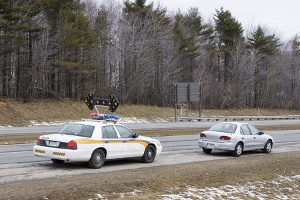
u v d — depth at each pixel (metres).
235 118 54.09
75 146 11.66
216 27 73.25
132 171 11.81
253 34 77.56
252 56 72.94
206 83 65.44
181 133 29.25
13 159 14.12
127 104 52.47
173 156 16.39
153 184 9.91
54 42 45.28
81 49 46.88
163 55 58.03
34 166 12.49
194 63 67.25
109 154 12.69
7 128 30.52
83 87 50.06
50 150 11.77
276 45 78.94
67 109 42.69
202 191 9.86
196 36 67.56
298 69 85.75
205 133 17.34
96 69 48.22
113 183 9.59
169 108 57.22
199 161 15.07
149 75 55.00
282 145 22.89
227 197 9.75
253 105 82.44
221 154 17.55
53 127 32.94
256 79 77.00
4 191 8.35
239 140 16.92
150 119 47.88
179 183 10.37
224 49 71.12
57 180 9.89
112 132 12.94
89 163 12.23
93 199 8.11
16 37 36.50
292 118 65.38
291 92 85.81
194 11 72.94
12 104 38.72
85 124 12.63
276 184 11.72
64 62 42.66
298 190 11.63
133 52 52.75
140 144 13.78
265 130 35.78
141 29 55.09
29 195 7.99
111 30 55.28
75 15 44.38
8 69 45.59
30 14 39.97
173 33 60.66
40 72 44.72
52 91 45.59
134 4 59.50
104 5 57.59
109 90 52.19
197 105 63.38
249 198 10.02
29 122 35.31
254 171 12.94
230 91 69.56
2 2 35.38
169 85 60.16
